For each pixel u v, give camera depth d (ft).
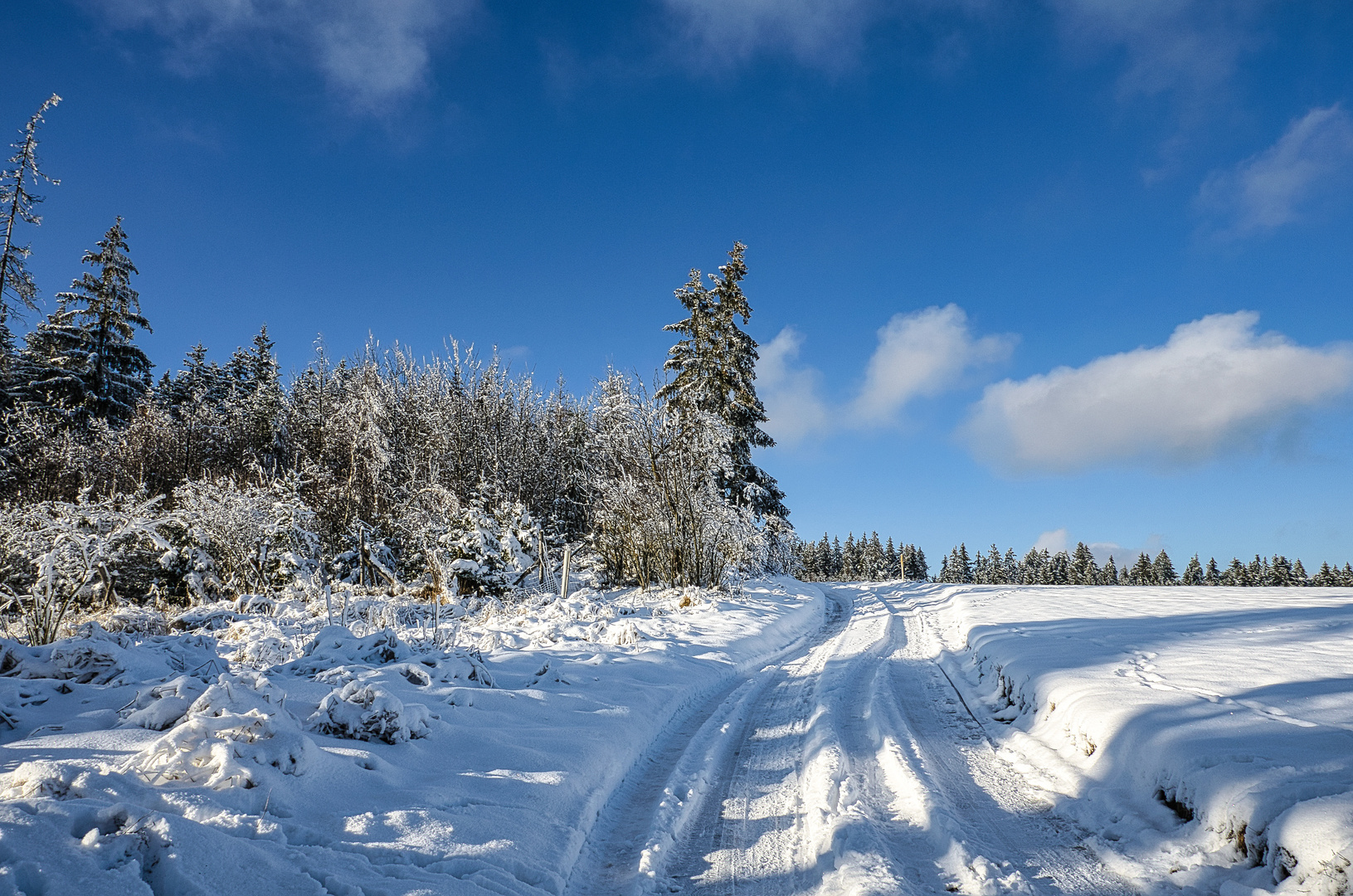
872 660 36.11
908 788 16.30
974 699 26.22
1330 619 33.94
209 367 139.44
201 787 11.42
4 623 30.35
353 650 23.85
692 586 64.44
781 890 12.07
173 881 8.47
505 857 11.57
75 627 29.22
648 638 37.42
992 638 33.17
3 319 69.87
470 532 61.21
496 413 97.04
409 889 9.75
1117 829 13.53
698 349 85.10
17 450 66.80
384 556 63.87
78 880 7.88
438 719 17.83
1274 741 13.92
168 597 50.21
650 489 66.59
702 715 25.13
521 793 14.48
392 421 90.43
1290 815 10.59
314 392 107.65
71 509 40.65
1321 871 9.54
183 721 13.73
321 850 10.47
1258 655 24.13
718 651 36.86
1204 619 37.09
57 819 8.97
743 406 87.51
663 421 67.77
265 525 52.39
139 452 74.95
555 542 77.77
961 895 11.45
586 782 16.21
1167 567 280.51
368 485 76.84
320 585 51.31
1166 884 11.33
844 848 13.12
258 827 10.59
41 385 91.66
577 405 103.40
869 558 306.14
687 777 18.20
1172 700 17.99
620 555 77.46
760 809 16.03
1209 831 12.14
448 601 51.34
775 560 93.35
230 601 47.01
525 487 89.86
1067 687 20.74
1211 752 13.62
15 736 14.11
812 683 30.66
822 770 17.79
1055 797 15.65
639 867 12.89
